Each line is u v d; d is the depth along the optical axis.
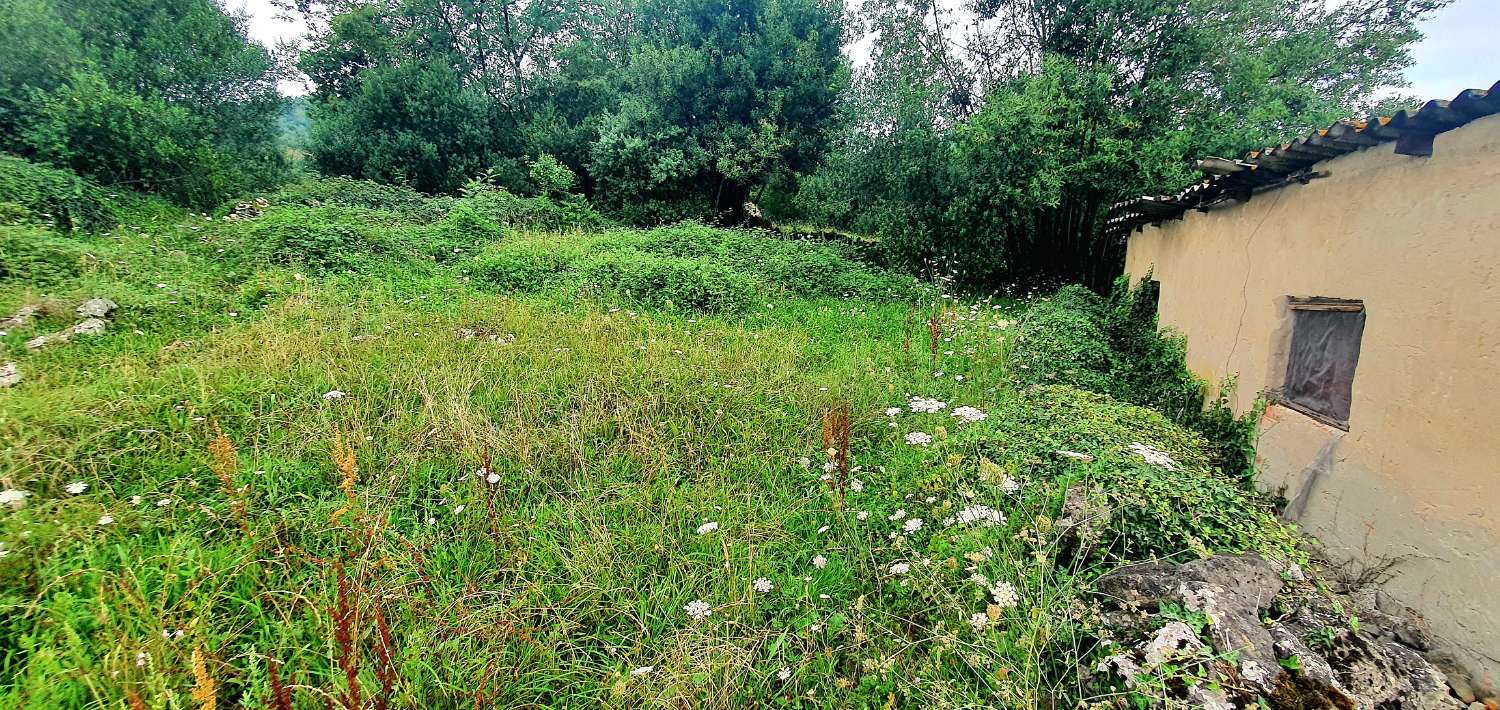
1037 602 2.47
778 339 6.44
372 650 2.29
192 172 11.27
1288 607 2.61
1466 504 2.67
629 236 11.16
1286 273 4.12
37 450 3.10
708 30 15.28
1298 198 4.02
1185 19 9.82
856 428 4.31
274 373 4.30
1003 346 6.51
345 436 3.53
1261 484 4.21
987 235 11.88
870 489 3.59
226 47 12.82
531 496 3.40
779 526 3.22
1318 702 2.09
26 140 9.48
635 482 3.62
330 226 7.80
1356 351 3.47
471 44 18.16
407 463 3.46
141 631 2.21
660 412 4.38
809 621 2.61
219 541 2.80
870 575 2.92
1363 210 3.39
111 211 8.98
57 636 2.23
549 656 2.40
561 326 6.04
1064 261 12.37
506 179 15.90
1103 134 9.57
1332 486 3.51
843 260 11.29
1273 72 9.73
